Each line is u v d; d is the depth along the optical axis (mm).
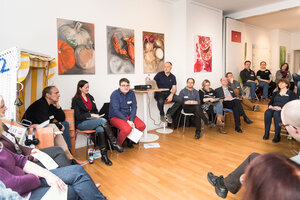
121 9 3982
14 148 1698
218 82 5879
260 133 4258
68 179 1492
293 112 1168
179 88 5078
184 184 2350
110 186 2328
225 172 2619
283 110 1257
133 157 3137
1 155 1328
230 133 4305
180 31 4914
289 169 556
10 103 2115
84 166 2842
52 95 2621
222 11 5785
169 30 4953
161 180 2445
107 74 3857
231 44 6246
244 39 6805
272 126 4691
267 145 3572
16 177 1255
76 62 3449
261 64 7125
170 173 2615
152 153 3285
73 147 3080
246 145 3592
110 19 3832
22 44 2922
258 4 5387
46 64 2818
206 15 5324
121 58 4039
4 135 1675
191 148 3480
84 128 3029
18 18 2871
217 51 5754
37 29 3039
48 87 2637
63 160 1942
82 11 3471
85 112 3180
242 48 6738
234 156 3123
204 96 4641
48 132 2176
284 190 527
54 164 1731
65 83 3361
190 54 4992
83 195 1477
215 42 5656
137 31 4281
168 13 4895
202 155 3176
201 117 4078
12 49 2092
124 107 3434
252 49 7734
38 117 2527
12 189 1207
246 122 4824
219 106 4422
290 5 5105
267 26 8078
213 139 3943
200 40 5195
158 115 4875
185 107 4238
